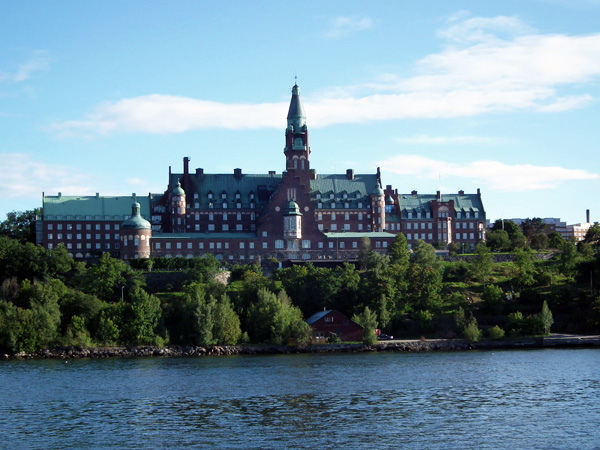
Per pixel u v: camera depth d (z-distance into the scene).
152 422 112.31
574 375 146.62
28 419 114.31
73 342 181.25
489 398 126.75
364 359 171.75
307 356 178.88
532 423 110.88
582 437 103.88
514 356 173.88
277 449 99.38
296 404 123.19
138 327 186.12
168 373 152.38
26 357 177.75
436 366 159.25
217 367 160.50
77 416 115.94
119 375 150.25
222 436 105.00
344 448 99.56
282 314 191.88
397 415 115.75
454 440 102.81
